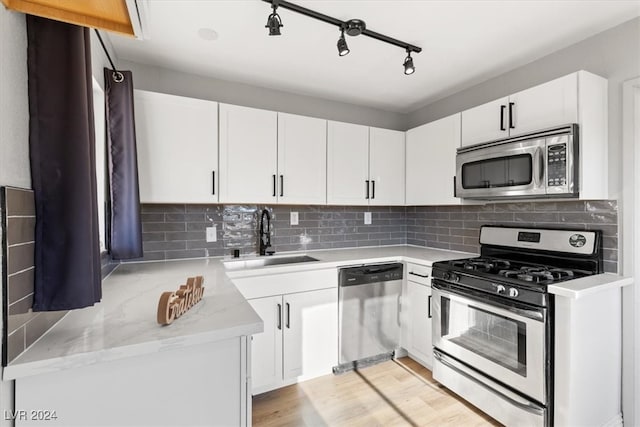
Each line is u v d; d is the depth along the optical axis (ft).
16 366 2.54
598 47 6.06
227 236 8.23
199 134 6.91
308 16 5.43
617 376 5.67
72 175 3.02
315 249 9.44
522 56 6.95
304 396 6.85
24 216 2.76
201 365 3.31
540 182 5.83
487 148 6.85
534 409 5.18
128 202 5.76
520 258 7.25
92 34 4.91
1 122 2.46
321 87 8.64
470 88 8.66
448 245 9.44
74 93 3.07
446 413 6.30
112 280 5.49
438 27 5.84
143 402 3.07
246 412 3.56
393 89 8.81
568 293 4.84
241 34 6.07
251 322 3.50
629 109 5.65
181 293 3.82
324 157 8.42
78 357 2.73
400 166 9.67
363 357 7.98
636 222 5.61
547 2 5.16
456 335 6.68
